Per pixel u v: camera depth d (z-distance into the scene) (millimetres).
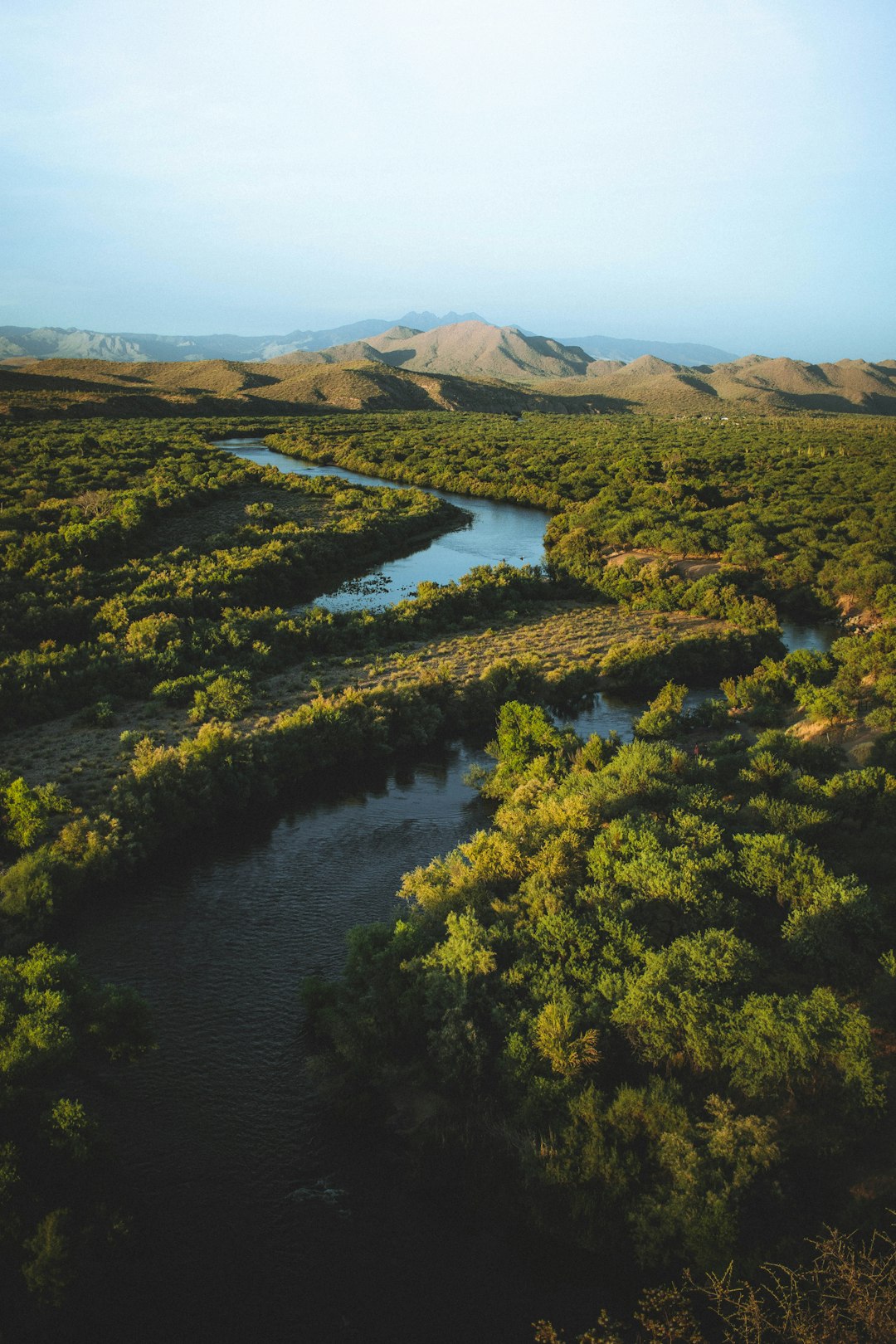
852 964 27188
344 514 119000
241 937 35062
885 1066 23781
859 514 120938
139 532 95812
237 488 129000
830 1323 17781
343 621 77188
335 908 37375
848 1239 19219
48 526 93375
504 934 29406
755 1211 20750
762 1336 18391
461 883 34156
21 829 39250
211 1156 24719
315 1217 23000
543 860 34156
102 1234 21531
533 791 43562
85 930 35156
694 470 163625
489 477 161750
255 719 55094
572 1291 20906
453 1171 23938
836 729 51375
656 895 30266
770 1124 21969
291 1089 27234
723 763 44250
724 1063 23641
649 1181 21797
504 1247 22062
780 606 93188
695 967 26078
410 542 118875
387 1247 22172
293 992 31797
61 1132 22859
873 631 81688
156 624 66438
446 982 27734
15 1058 23891
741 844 33719
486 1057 26141
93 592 76875
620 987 26094
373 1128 25750
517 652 72688
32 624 66625
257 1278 21359
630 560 99062
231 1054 28609
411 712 56250
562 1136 23062
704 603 85812
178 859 41156
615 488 145250
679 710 57875
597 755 47344
